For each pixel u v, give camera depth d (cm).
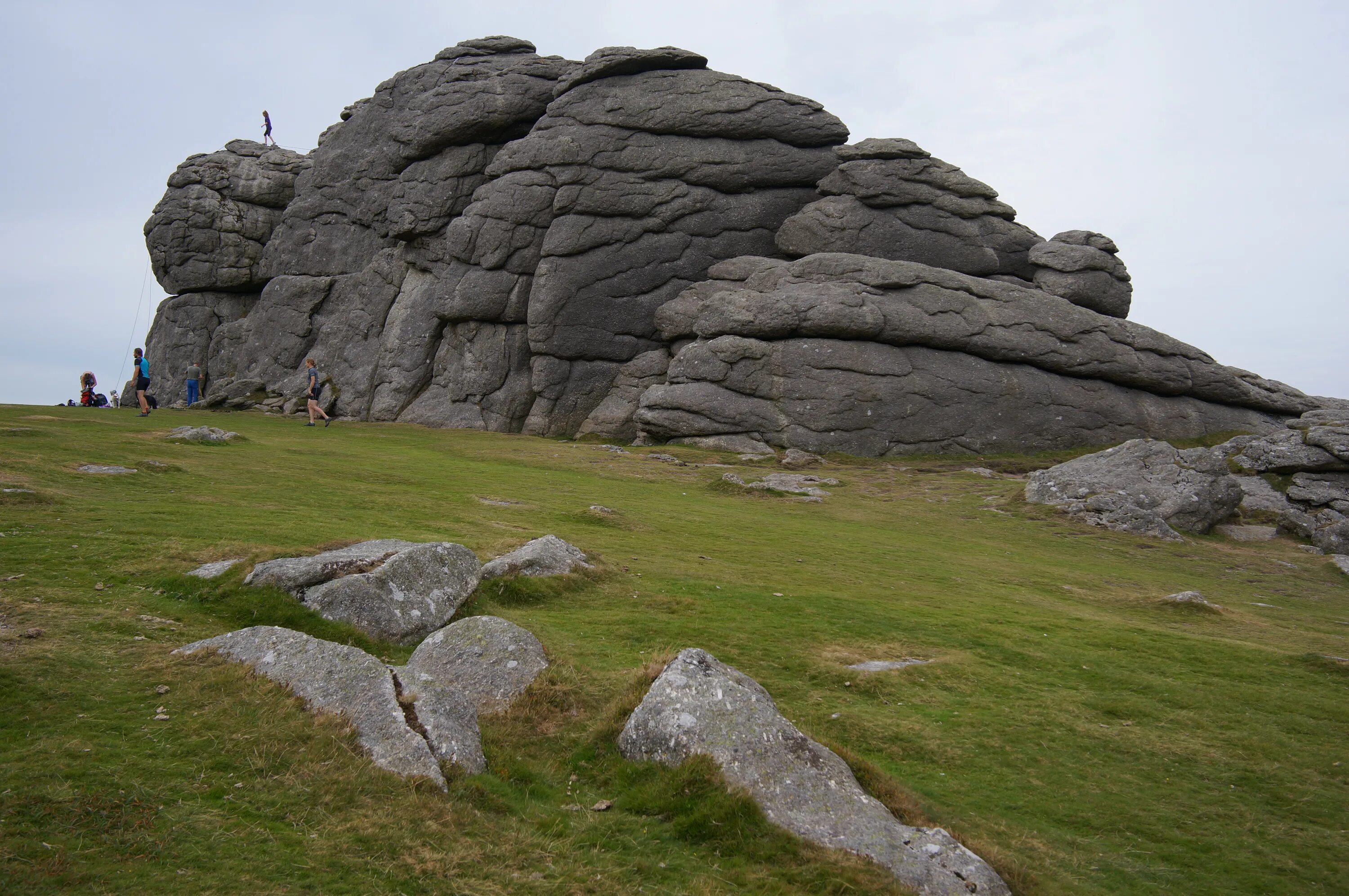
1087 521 3262
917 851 824
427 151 5944
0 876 596
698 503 3053
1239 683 1512
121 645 1009
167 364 6581
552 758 959
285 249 6500
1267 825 1039
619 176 5412
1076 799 1055
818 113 5684
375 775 804
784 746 908
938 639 1584
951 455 4647
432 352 5791
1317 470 3650
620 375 5397
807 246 5488
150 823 687
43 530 1430
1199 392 5166
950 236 5506
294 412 5719
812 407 4659
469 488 2652
